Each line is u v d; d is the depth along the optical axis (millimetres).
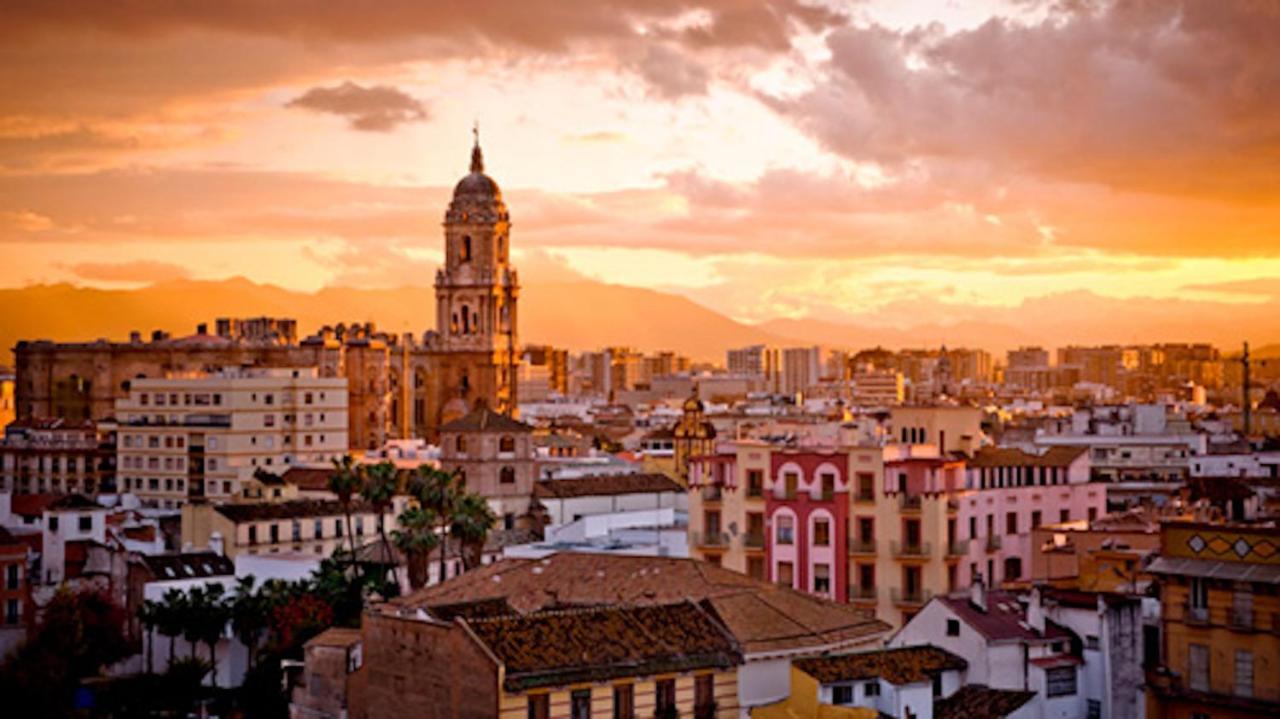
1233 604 117000
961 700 124438
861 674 121312
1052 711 126375
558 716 114062
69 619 181875
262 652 175875
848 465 174000
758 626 127250
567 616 120875
